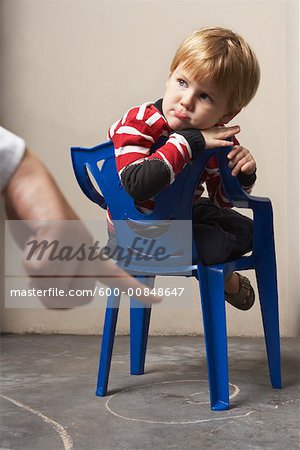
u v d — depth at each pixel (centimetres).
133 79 253
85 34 253
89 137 254
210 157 141
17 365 192
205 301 140
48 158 254
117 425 128
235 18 252
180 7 253
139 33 253
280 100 251
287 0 245
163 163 131
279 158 251
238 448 113
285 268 251
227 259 151
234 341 237
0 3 253
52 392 157
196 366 189
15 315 256
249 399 148
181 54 141
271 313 158
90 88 253
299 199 234
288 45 244
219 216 158
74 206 253
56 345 228
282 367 185
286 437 119
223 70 138
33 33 254
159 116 141
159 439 118
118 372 181
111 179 146
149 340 238
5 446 114
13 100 254
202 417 133
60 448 113
